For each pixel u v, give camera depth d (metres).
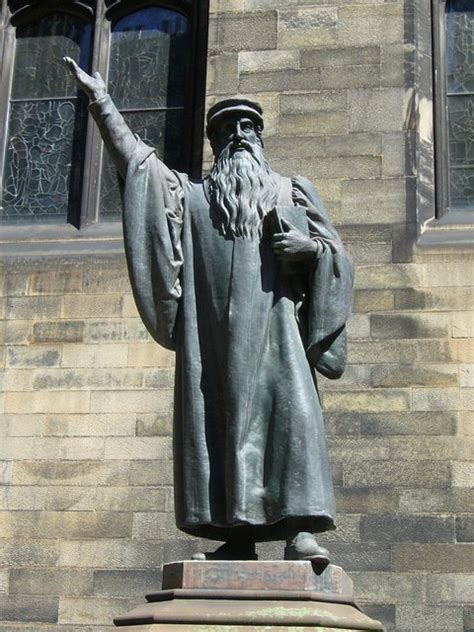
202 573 6.12
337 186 12.70
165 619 5.86
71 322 12.87
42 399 12.59
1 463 12.37
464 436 11.64
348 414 11.80
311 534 6.36
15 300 13.04
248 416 6.45
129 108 14.44
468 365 11.91
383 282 12.28
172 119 14.34
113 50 14.76
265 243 6.78
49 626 11.68
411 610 11.05
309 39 13.34
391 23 13.35
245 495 6.33
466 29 13.98
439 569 11.18
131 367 12.58
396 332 12.09
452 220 12.84
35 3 15.05
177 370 6.77
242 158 6.99
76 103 14.61
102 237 13.62
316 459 6.37
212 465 6.48
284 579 6.05
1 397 12.64
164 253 6.73
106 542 11.91
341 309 6.74
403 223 12.49
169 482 12.05
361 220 12.54
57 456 12.33
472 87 13.72
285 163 12.84
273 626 5.77
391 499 11.46
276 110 13.06
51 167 14.35
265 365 6.56
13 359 12.79
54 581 11.84
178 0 14.78
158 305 6.74
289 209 6.76
